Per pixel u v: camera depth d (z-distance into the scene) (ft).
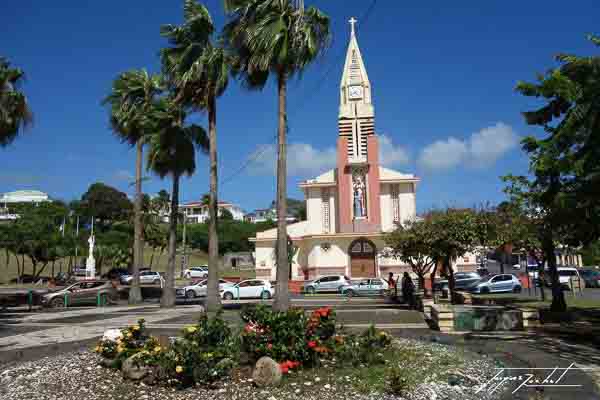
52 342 42.68
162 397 22.58
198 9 67.92
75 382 25.21
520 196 64.18
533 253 76.18
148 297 110.52
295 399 21.84
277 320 26.21
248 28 57.21
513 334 41.52
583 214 35.91
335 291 120.57
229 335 27.04
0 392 24.23
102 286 95.66
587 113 31.91
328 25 58.34
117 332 30.27
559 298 58.59
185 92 68.90
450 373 26.08
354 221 136.87
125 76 88.89
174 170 81.00
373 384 23.58
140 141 92.94
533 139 37.04
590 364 28.73
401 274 131.03
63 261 243.60
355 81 145.89
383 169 142.51
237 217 524.52
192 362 23.84
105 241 202.28
